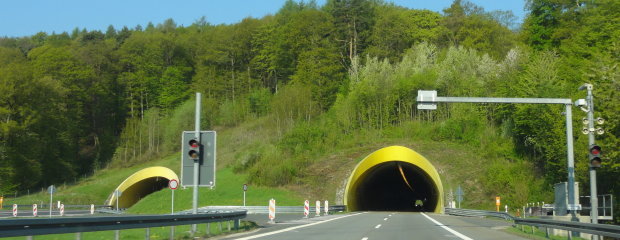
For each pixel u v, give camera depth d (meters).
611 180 39.00
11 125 68.88
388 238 18.45
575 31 66.69
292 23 108.31
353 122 80.06
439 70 82.56
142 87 109.25
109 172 90.25
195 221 17.94
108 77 107.12
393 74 85.12
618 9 55.50
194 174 20.27
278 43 107.25
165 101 107.94
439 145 68.62
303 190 62.09
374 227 25.14
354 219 34.75
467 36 100.69
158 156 94.31
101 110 106.19
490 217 43.12
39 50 98.88
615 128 32.53
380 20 102.25
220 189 64.19
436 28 104.38
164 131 98.06
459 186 52.41
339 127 79.88
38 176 73.56
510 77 67.56
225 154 84.38
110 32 144.38
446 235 20.38
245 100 103.31
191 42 120.88
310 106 86.31
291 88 88.62
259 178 65.06
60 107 85.31
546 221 19.67
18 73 73.56
